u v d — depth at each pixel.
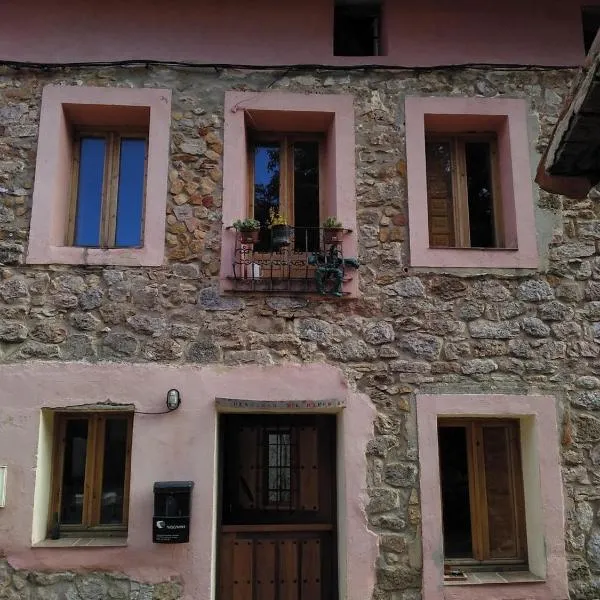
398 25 5.49
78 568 4.57
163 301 4.93
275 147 5.61
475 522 5.03
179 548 4.61
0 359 4.79
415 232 5.12
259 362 4.88
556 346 5.02
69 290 4.91
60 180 5.14
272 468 5.19
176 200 5.09
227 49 5.36
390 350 4.95
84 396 4.76
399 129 5.30
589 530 4.78
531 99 5.42
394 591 4.64
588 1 5.61
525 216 5.21
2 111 5.14
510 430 5.18
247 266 4.96
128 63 5.25
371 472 4.79
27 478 4.63
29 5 5.34
